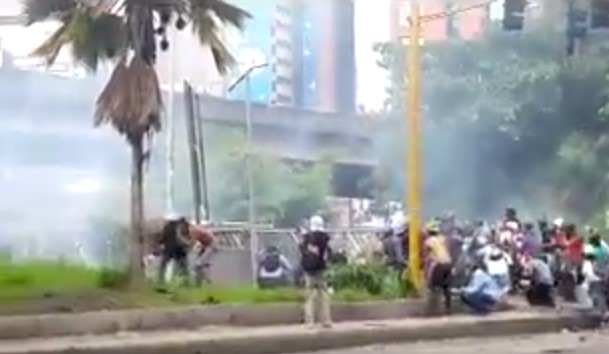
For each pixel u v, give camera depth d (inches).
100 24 786.8
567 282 1001.5
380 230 1127.0
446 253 924.6
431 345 786.2
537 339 852.6
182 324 749.3
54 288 776.9
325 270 818.8
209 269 946.1
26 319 674.8
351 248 1059.3
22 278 799.1
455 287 948.0
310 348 741.3
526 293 1016.2
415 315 903.1
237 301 811.4
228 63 859.4
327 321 794.8
